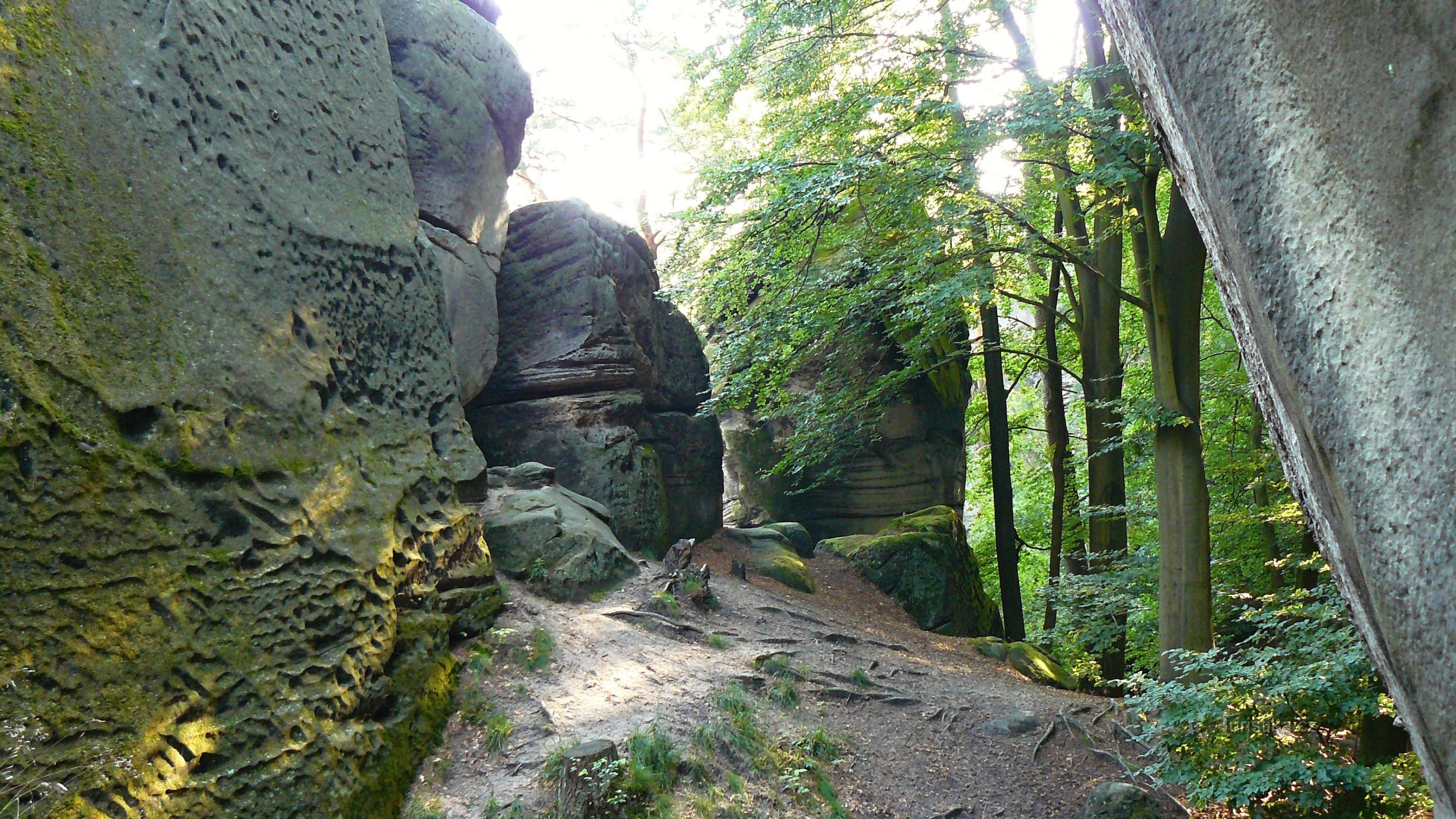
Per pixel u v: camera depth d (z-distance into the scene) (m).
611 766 6.74
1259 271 1.56
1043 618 23.53
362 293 8.16
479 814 6.61
